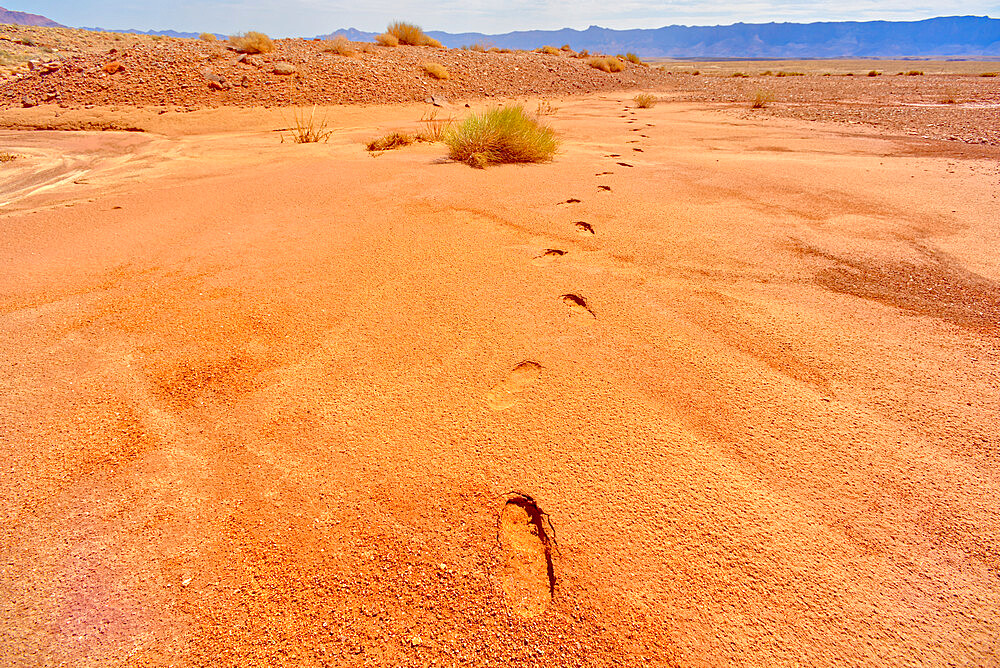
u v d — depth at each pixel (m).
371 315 2.67
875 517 1.57
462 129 6.89
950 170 6.23
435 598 1.32
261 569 1.39
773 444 1.84
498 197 4.83
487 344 2.43
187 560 1.41
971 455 1.81
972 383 2.21
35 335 2.46
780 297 2.95
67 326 2.55
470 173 5.87
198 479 1.67
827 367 2.30
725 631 1.27
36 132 10.00
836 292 3.03
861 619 1.30
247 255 3.45
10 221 4.26
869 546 1.49
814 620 1.30
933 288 3.09
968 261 3.48
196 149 8.20
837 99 16.17
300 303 2.79
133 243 3.69
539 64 21.02
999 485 1.69
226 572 1.38
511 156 6.59
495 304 2.80
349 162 6.65
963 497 1.65
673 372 2.23
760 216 4.37
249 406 2.00
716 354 2.38
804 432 1.90
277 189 5.22
